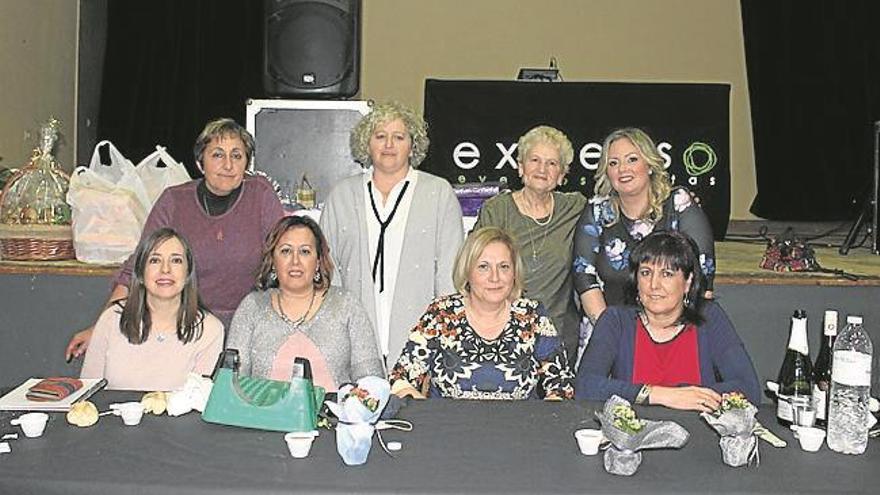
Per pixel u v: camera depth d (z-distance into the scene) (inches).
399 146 124.3
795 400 89.0
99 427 85.1
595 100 184.9
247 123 179.5
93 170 150.2
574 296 130.6
